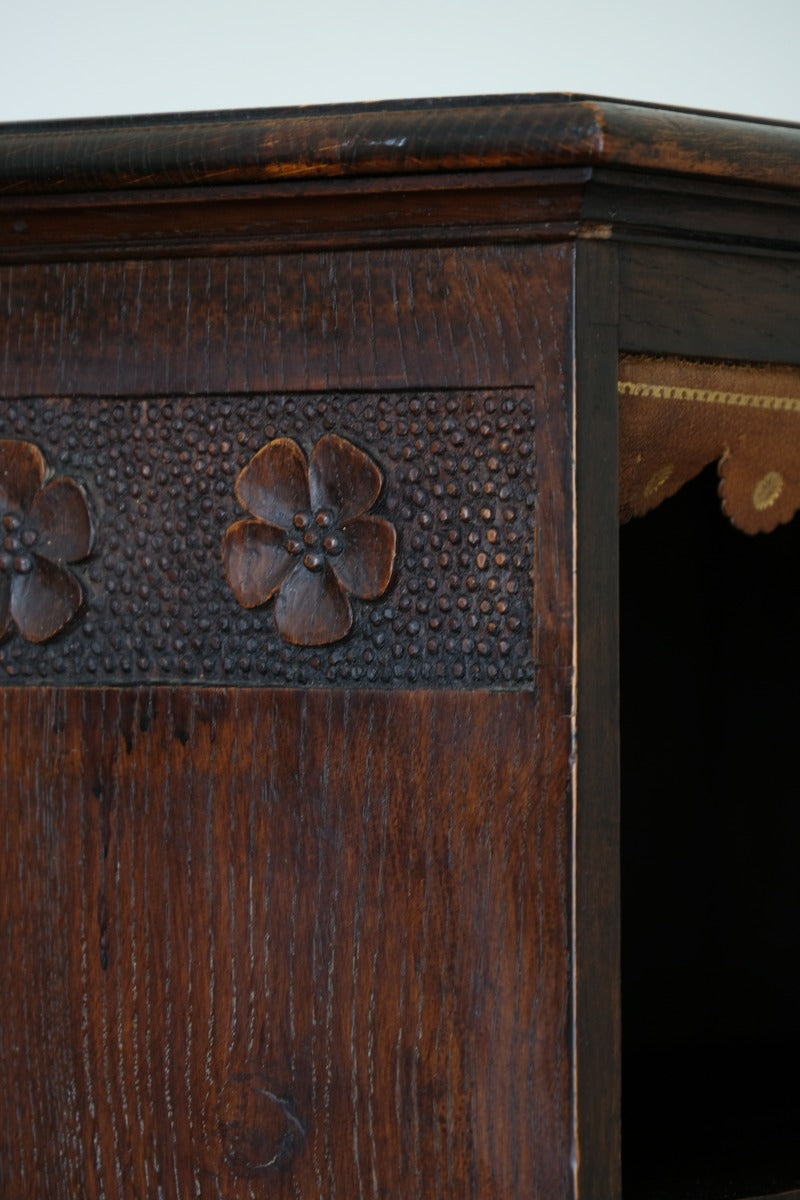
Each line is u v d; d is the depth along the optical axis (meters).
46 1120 0.93
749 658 1.47
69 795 0.93
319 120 0.86
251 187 0.87
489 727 0.87
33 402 0.95
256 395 0.91
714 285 0.92
